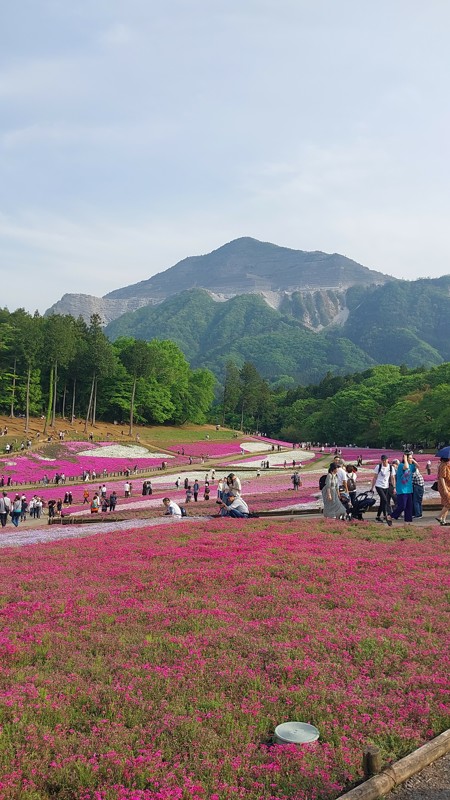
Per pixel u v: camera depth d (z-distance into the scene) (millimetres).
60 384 129375
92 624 10617
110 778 6215
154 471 82000
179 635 10078
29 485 66688
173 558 15719
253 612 11070
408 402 127750
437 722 7289
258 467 87375
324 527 20188
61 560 16812
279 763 6453
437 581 12828
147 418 148375
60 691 8000
